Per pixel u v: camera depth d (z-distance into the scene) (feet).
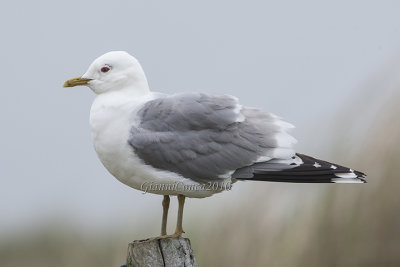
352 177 31.09
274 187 41.91
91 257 55.98
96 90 32.12
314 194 40.68
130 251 29.14
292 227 40.34
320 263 39.34
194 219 44.39
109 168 31.58
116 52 32.22
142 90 32.09
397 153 39.29
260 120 31.94
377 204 39.01
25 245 62.64
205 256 41.81
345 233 39.29
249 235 41.14
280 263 39.73
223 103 31.45
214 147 30.91
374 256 38.50
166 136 30.68
